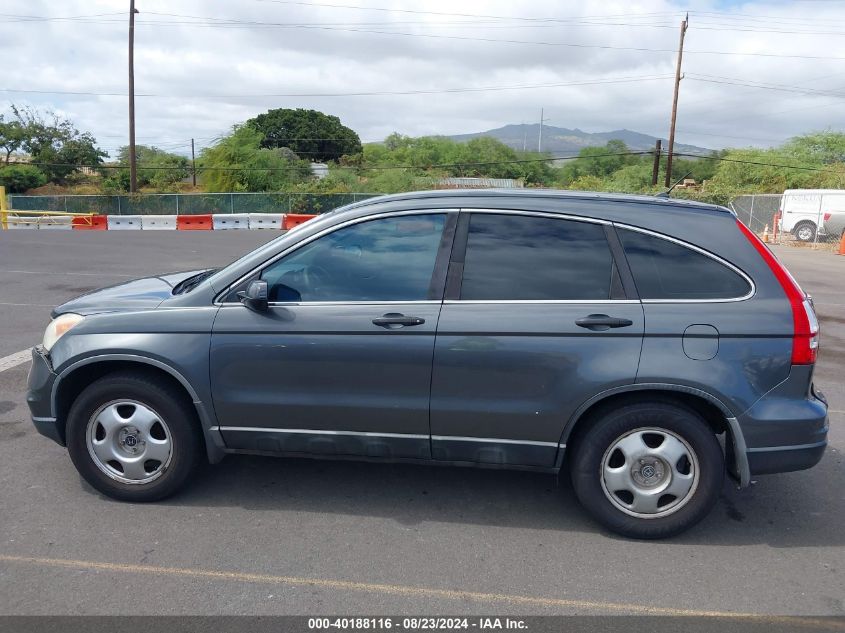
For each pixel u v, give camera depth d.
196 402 3.99
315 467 4.75
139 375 4.07
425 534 3.88
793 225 27.33
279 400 3.94
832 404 6.53
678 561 3.66
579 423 3.89
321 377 3.89
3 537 3.73
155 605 3.16
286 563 3.54
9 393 6.13
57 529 3.83
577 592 3.35
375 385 3.86
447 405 3.82
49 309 9.80
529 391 3.76
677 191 35.25
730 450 3.84
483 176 69.19
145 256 16.59
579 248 3.84
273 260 4.02
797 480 4.75
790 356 3.67
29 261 15.21
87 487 4.36
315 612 3.14
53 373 4.09
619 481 3.80
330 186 46.31
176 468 4.11
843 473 4.88
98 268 14.20
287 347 3.88
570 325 3.70
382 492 4.39
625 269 3.78
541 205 3.92
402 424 3.89
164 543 3.71
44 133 58.97
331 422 3.95
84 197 36.09
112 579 3.36
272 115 77.31
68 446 4.16
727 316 3.68
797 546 3.85
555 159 70.75
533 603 3.25
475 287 3.84
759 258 3.79
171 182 57.19
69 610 3.11
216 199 37.03
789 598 3.34
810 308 3.78
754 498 4.45
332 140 76.38
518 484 4.54
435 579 3.43
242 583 3.35
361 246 3.98
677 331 3.67
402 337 3.79
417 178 54.06
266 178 48.22
